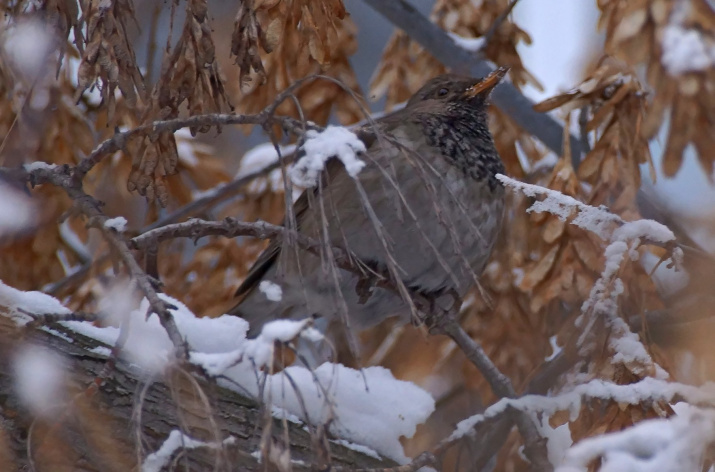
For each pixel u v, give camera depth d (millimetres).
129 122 8977
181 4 9312
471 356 8359
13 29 7672
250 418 6953
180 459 6059
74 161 9352
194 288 10539
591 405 7559
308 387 7402
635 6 8789
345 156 6047
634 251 7449
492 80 10094
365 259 8922
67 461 6562
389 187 8742
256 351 5145
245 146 14188
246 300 9609
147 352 6918
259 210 10758
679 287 9781
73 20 7219
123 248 6176
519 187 7469
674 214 10094
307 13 7656
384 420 7824
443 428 10898
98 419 6613
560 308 10266
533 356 10055
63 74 9180
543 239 9117
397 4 10719
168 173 7113
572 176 9070
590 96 9219
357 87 10516
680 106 8781
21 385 6555
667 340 8805
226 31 13328
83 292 9703
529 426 7406
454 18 11305
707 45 8695
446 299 9617
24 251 9922
